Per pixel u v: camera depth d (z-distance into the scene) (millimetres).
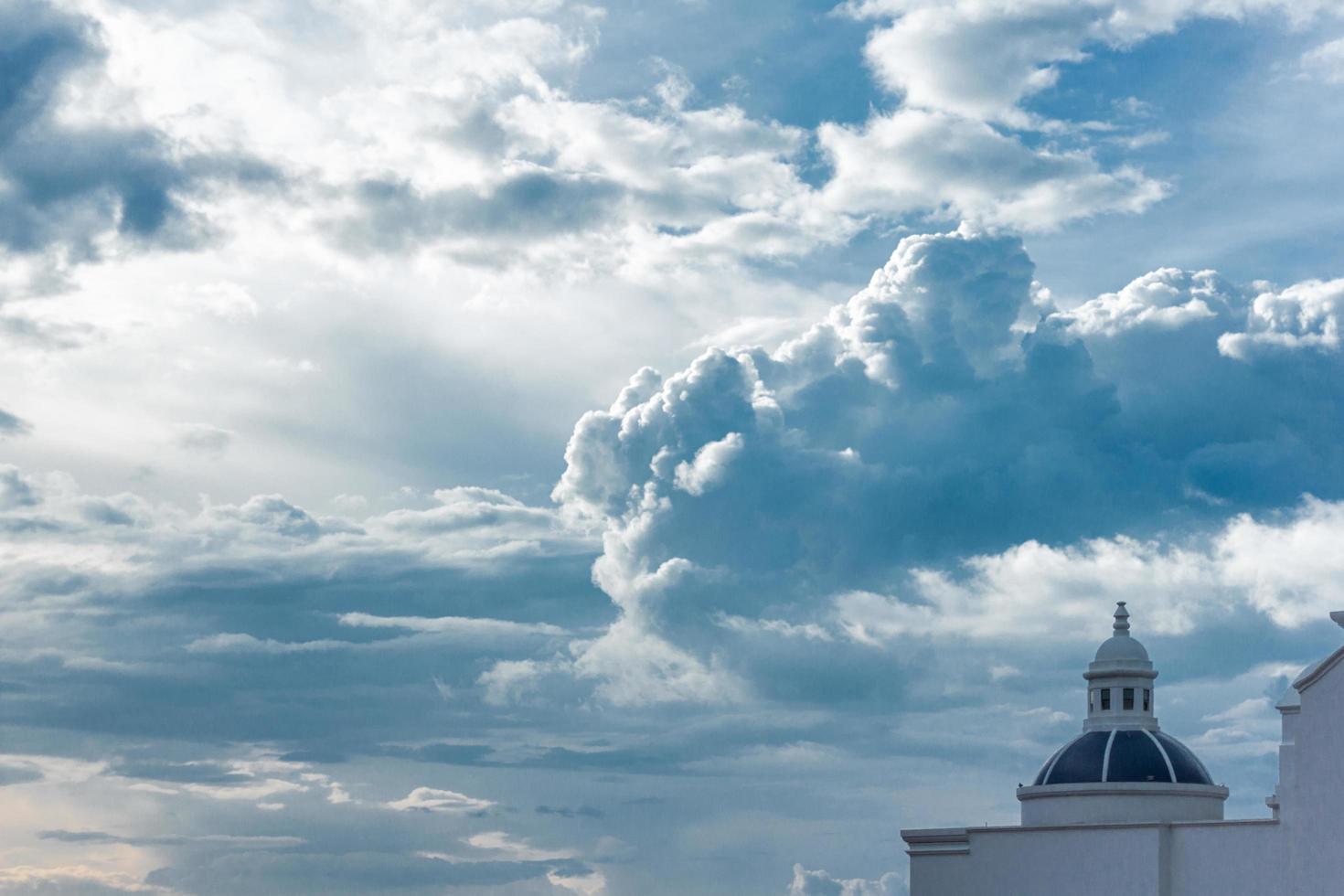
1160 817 84375
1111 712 89812
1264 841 71188
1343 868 67312
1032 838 81250
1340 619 69312
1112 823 78062
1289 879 69688
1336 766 68250
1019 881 81438
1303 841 69312
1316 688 69562
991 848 82938
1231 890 72375
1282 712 71062
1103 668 90438
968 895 83375
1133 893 76125
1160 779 84875
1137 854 76250
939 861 84750
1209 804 85500
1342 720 68312
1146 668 90125
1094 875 78125
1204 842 74000
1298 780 69875
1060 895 79500
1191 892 74250
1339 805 67812
